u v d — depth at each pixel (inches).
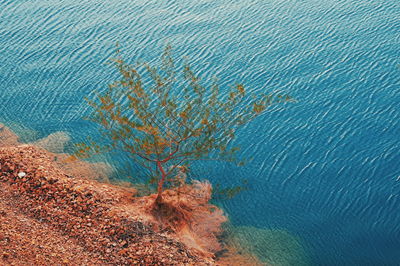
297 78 1555.1
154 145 960.9
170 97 1428.4
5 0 2139.5
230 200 1143.0
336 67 1595.7
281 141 1314.0
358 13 1904.5
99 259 868.0
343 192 1161.4
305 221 1096.8
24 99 1509.6
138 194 1130.7
